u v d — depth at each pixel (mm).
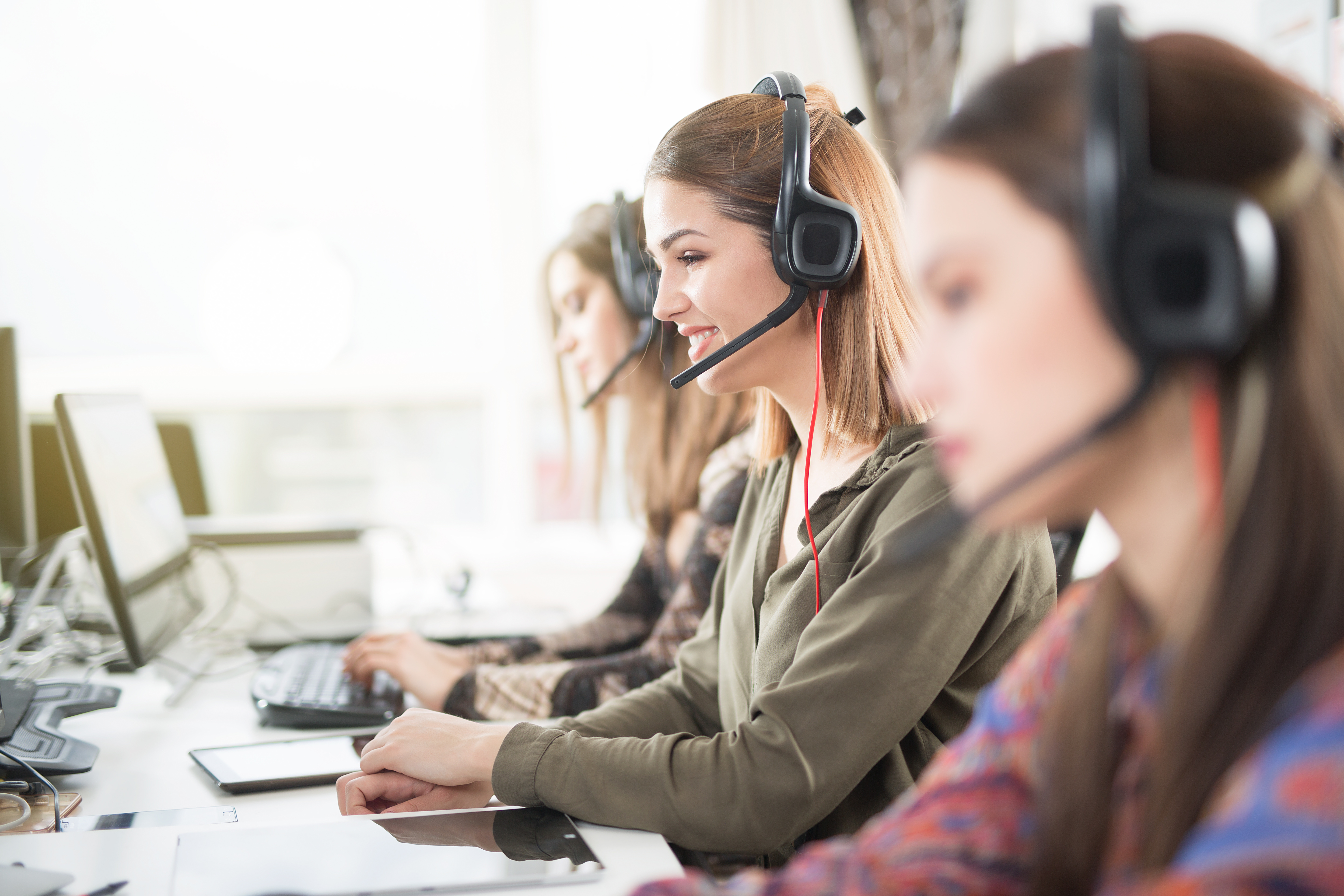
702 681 1124
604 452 2037
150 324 3145
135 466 1489
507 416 3379
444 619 1937
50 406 3096
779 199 932
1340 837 336
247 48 3115
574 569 3408
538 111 3307
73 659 1577
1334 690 379
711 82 3184
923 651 821
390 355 3344
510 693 1319
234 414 3244
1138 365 415
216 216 3146
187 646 1711
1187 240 401
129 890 685
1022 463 446
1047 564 930
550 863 737
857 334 967
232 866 722
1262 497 426
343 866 726
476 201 3332
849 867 590
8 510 1646
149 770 1074
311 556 1950
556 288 1996
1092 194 411
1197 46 467
